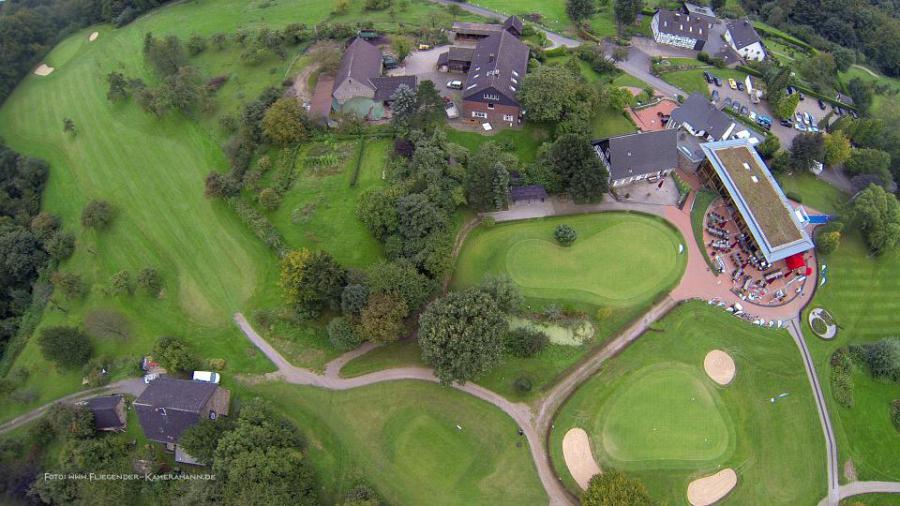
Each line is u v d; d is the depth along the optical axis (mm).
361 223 90500
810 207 99000
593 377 76250
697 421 72875
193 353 80188
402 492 67938
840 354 80125
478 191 89688
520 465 69688
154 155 109812
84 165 110188
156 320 85000
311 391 76188
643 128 110500
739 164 95375
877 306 87125
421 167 91375
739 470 69438
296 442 69375
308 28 136000
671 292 85250
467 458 70188
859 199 91625
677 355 78625
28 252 96438
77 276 90938
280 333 81312
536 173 95875
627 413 73312
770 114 118438
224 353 80188
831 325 83812
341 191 95438
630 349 79000
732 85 123625
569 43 132625
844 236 94062
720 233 91250
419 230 82375
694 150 101750
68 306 89312
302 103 111562
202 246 93250
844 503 68250
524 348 76688
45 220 99312
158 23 146625
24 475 68938
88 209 97250
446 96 112625
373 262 86250
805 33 160000
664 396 74875
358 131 104062
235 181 96812
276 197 93438
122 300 88062
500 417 73188
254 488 60312
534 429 72188
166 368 77188
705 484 68375
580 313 81438
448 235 84625
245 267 89625
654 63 127875
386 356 78750
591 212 95062
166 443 70812
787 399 75750
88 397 78000
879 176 100875
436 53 124250
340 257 87062
